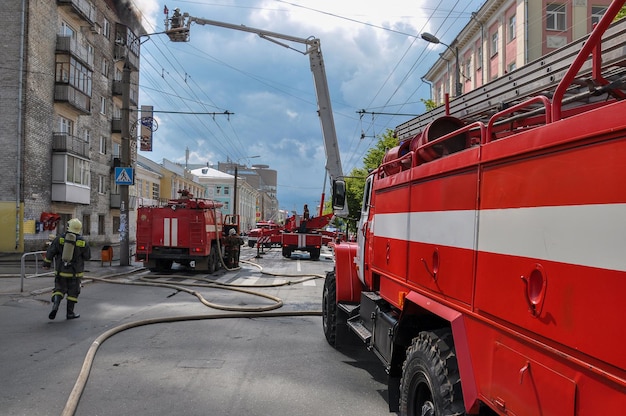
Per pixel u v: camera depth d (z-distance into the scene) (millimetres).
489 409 2764
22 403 4598
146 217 16609
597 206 1833
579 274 1911
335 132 13188
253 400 4895
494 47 32000
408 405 3625
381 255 4938
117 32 39562
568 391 1948
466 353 2855
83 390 5023
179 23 16656
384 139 29031
